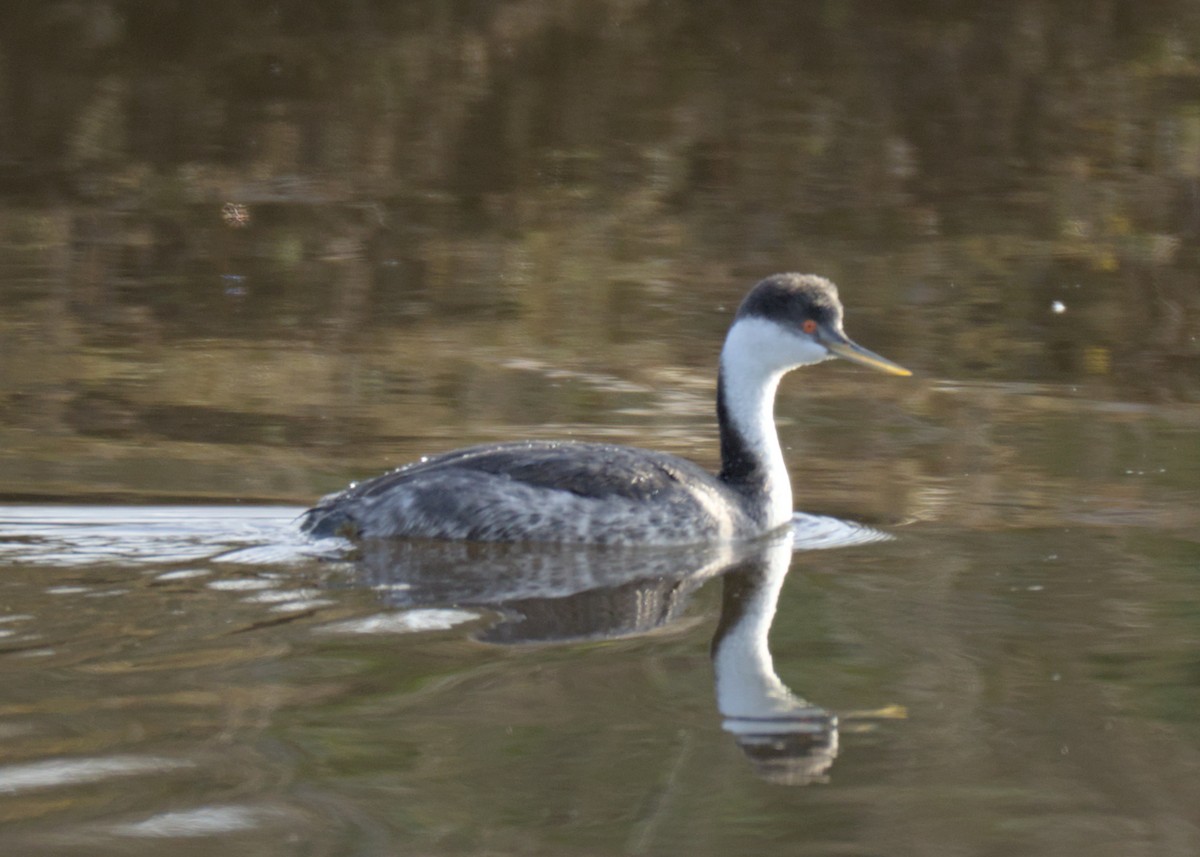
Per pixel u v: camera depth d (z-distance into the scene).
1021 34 36.41
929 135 29.80
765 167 27.59
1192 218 25.05
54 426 15.37
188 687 8.95
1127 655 9.95
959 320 20.16
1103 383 17.84
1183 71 33.94
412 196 25.70
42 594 10.52
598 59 34.16
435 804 7.69
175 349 18.30
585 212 25.05
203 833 7.33
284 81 32.06
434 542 12.19
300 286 21.08
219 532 12.24
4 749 8.09
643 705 9.00
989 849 7.40
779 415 16.70
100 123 29.00
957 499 13.83
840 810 7.75
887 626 10.50
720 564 11.98
